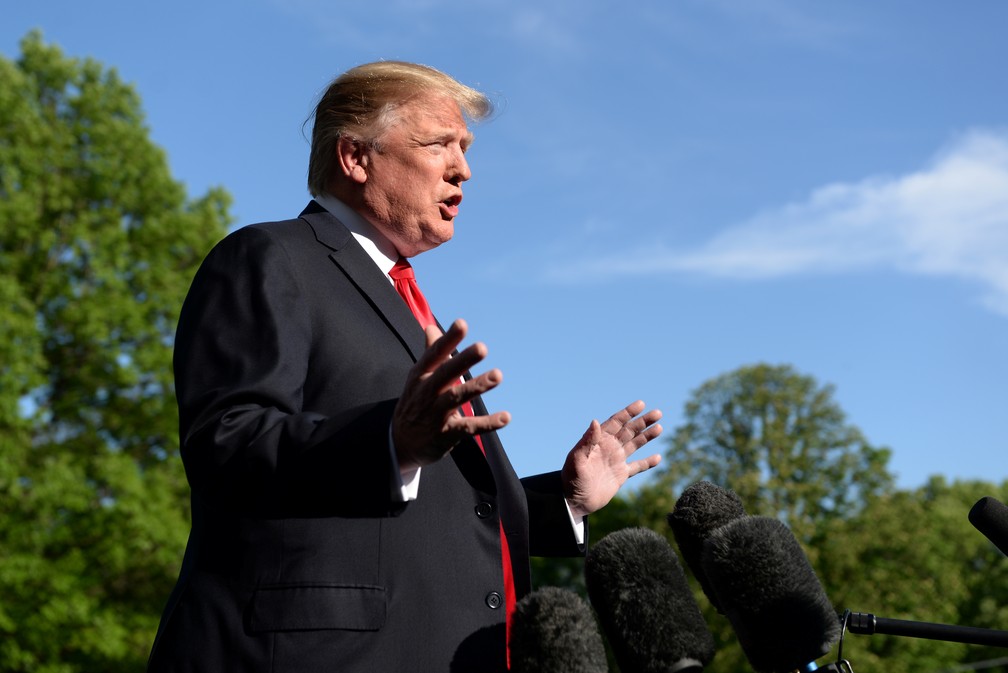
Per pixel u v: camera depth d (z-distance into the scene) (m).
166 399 18.09
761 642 1.87
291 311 2.05
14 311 16.75
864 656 27.78
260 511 1.83
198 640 1.92
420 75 2.38
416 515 2.02
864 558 29.61
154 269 18.33
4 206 16.83
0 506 15.80
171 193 18.94
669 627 1.83
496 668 2.00
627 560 1.86
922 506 33.16
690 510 2.12
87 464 16.95
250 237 2.12
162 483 17.31
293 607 1.89
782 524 1.93
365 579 1.94
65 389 17.80
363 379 2.07
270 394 1.92
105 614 16.36
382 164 2.32
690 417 31.22
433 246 2.40
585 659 1.81
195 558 2.04
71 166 18.06
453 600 2.01
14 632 15.55
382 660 1.91
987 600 31.88
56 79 18.77
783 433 30.38
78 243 17.72
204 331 2.01
